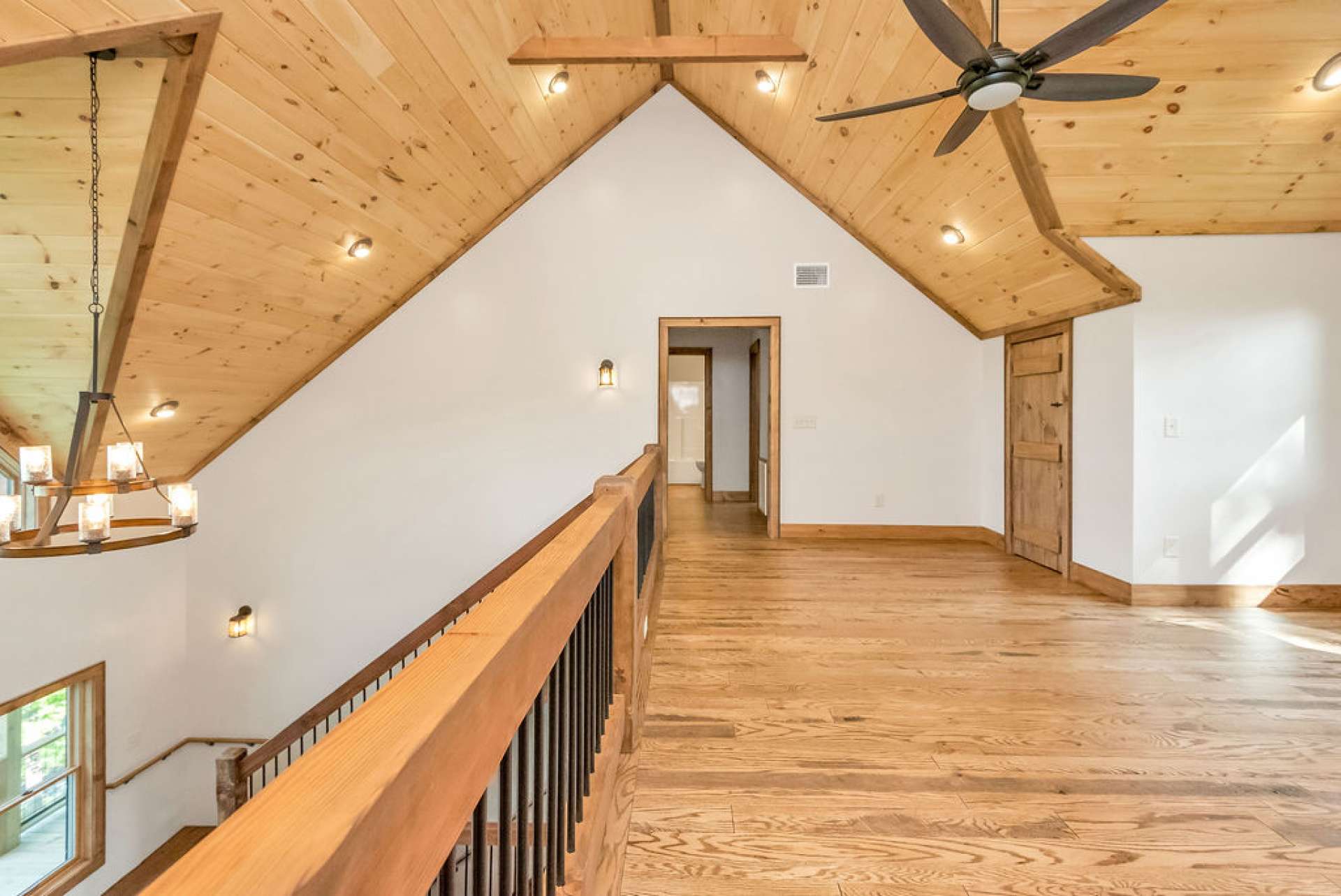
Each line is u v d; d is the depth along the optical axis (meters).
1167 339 3.75
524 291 5.57
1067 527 4.39
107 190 2.73
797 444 5.72
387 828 0.47
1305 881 1.57
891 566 4.76
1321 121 3.06
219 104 2.67
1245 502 3.74
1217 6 2.64
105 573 4.46
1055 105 3.04
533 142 4.83
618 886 1.54
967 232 4.34
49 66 2.30
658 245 5.60
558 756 1.25
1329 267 3.68
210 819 5.39
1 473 4.05
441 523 5.57
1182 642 3.17
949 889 1.54
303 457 5.50
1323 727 2.31
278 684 5.50
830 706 2.47
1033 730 2.29
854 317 5.64
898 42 3.23
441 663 0.71
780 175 5.57
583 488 5.59
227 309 3.88
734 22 4.02
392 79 3.19
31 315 3.24
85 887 4.24
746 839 1.71
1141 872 1.59
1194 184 3.42
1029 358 4.88
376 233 4.30
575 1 3.69
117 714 4.57
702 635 3.27
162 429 4.62
